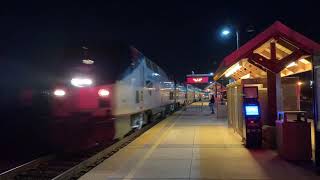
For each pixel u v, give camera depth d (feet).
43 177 34.68
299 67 55.57
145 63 67.21
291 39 43.42
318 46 42.91
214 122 86.53
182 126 76.13
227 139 53.52
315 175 31.14
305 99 142.20
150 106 73.51
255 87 45.68
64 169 38.01
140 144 49.80
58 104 46.91
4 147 50.75
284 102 58.03
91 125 46.14
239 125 54.65
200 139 53.93
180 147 46.65
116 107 47.96
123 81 50.08
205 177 30.99
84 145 47.06
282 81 58.29
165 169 34.19
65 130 46.88
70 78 47.11
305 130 36.73
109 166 35.99
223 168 34.17
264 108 51.47
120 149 46.03
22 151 48.32
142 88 63.31
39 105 51.03
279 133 39.19
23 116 60.39
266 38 44.39
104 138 46.52
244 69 59.52
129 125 55.36
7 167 39.37
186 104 192.85
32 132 54.13
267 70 47.14
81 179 31.14
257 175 31.40
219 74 59.47
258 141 44.75
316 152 32.48
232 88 63.57
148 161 37.99
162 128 71.92
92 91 46.73
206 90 369.09
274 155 40.09
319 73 32.83
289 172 32.30
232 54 45.50
